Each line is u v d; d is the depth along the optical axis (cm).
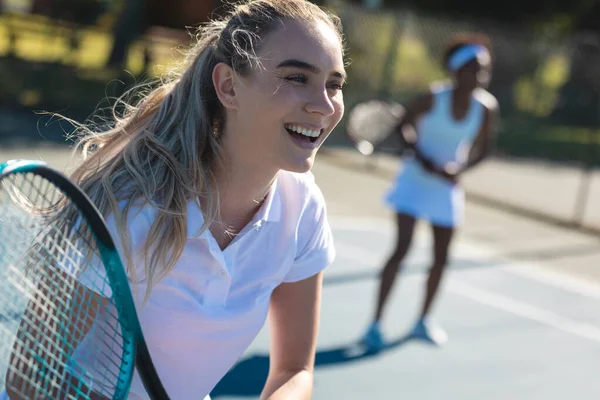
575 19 2111
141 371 156
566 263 730
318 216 178
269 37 152
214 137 161
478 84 459
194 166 156
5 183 135
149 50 1372
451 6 2056
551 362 475
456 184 469
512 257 728
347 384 408
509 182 1170
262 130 155
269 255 169
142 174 152
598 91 1773
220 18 178
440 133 463
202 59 161
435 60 1447
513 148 1534
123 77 1333
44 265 148
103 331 155
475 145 483
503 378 442
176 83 169
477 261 700
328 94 159
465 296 592
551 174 1302
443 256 475
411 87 1515
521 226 872
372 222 779
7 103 1169
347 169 1038
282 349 185
